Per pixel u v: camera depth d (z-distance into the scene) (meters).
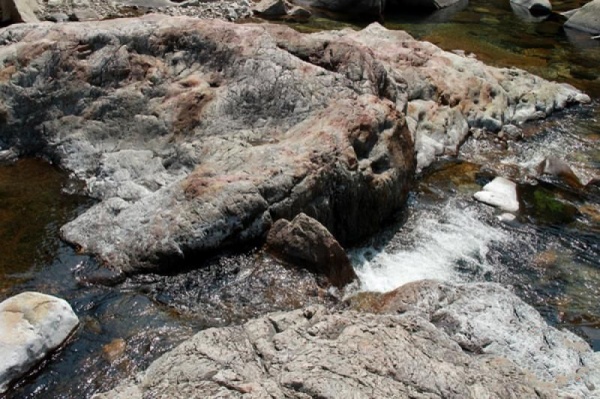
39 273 8.07
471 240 9.79
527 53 19.08
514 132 13.53
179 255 8.13
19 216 9.27
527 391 5.57
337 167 9.13
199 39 11.43
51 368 6.70
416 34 20.12
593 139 13.66
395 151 10.10
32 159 10.93
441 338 6.11
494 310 7.23
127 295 7.77
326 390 5.11
